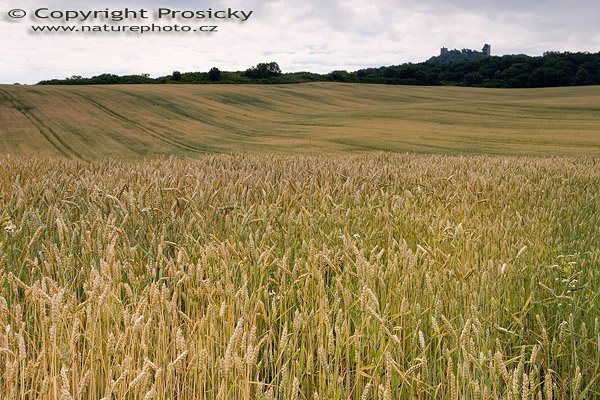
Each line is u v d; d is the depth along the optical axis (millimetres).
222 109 67312
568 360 3852
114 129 48438
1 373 3008
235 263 4133
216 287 3715
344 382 3596
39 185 7238
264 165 14203
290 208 6844
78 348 3184
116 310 3506
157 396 2916
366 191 8750
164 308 3531
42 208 6676
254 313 3568
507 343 3904
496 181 10633
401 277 4164
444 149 40562
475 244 5242
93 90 70125
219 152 38469
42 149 38531
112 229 4566
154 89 77625
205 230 5332
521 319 3943
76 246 4664
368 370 3439
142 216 5613
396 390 3205
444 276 4215
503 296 4281
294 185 7848
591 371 3697
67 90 68125
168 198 6863
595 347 3795
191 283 3947
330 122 59344
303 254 4891
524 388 2709
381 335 3420
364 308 3531
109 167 12000
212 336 3332
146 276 4145
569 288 4480
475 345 3473
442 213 7055
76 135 44594
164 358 3180
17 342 3023
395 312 3871
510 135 48688
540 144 43375
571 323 3512
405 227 6031
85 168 11898
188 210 5906
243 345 2916
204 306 3844
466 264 4660
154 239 4719
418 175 11500
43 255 4777
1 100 58375
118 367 3010
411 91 102875
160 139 44750
